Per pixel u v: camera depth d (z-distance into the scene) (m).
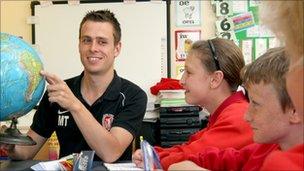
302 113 0.57
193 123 2.42
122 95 1.55
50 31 3.01
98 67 1.53
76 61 3.00
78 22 2.99
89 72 1.54
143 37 2.95
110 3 2.96
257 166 0.88
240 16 2.88
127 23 2.96
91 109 1.54
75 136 1.52
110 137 1.32
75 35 3.00
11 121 1.08
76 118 1.27
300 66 0.55
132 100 1.55
